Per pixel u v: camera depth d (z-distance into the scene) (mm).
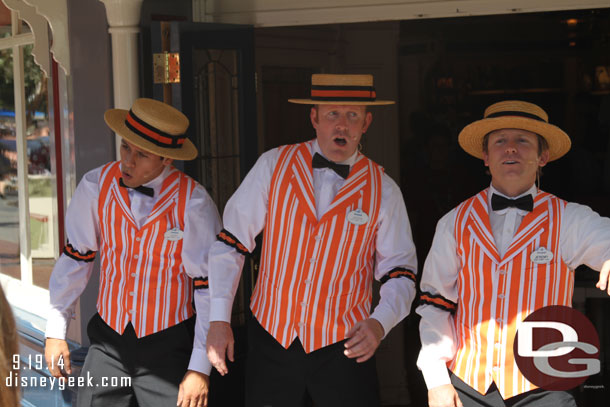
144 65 3701
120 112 3068
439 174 6742
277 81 4586
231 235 2779
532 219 2441
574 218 2414
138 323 2867
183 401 2809
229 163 3744
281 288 2695
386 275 2750
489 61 7820
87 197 2959
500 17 7703
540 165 2559
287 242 2688
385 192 2734
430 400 2480
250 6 3777
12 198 5227
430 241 6527
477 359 2459
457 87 7758
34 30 4348
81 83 3807
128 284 2875
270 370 2701
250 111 3771
